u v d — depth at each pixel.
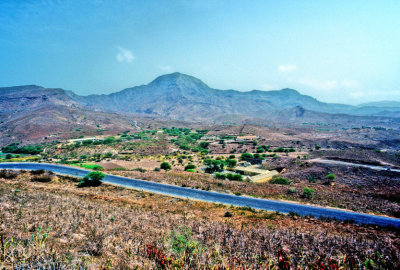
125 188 28.97
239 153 120.88
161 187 30.61
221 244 9.16
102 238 8.51
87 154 112.38
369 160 64.50
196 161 91.81
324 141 163.00
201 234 10.74
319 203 24.62
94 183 31.50
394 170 49.34
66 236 8.75
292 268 6.57
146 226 11.81
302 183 44.69
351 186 41.91
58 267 5.50
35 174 34.91
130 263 6.34
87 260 6.34
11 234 7.60
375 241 10.65
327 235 11.51
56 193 23.28
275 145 150.12
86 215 13.05
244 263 6.78
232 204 23.25
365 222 18.12
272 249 8.46
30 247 6.26
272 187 33.00
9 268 5.08
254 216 18.02
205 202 23.45
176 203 22.47
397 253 8.69
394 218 20.11
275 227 14.03
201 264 6.09
